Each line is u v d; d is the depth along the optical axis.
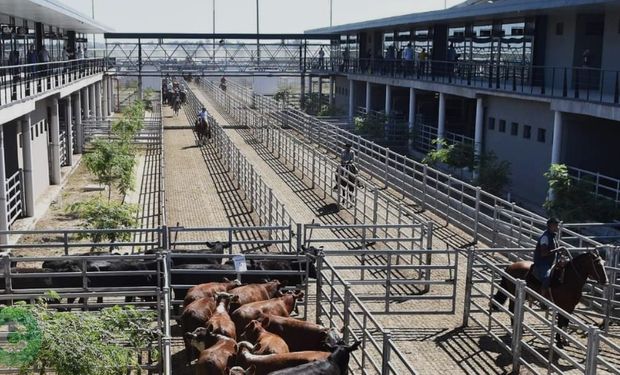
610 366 10.77
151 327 13.59
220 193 28.75
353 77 53.91
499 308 14.20
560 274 14.10
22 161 26.75
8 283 14.74
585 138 29.28
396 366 13.12
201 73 62.34
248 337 11.97
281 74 63.31
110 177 28.33
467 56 42.94
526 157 32.28
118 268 15.62
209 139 43.06
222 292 13.50
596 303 16.44
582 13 31.34
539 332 14.73
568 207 23.67
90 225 20.81
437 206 25.97
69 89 36.16
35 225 24.97
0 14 32.31
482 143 36.59
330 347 11.45
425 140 43.34
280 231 22.33
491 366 13.25
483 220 22.91
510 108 33.69
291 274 16.05
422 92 49.16
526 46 35.69
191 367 12.75
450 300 16.72
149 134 45.22
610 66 29.88
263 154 37.91
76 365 9.03
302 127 42.66
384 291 17.20
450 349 13.97
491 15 34.88
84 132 44.31
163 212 22.89
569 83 32.34
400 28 52.34
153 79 108.75
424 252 15.41
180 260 16.55
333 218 24.47
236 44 63.78
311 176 31.33
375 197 22.06
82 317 9.71
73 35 53.53
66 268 15.42
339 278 13.68
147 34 60.88
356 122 45.25
